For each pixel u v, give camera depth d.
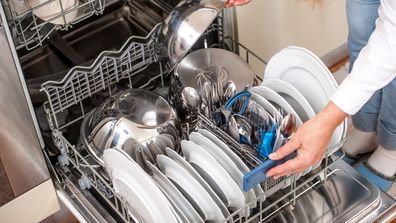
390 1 1.21
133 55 1.67
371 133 1.87
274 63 1.55
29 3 1.49
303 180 1.57
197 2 1.54
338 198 1.54
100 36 1.87
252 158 1.40
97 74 1.66
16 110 1.47
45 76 1.71
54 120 1.61
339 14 1.98
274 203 1.45
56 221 1.77
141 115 1.52
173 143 1.53
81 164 1.57
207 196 1.33
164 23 1.56
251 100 1.45
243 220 1.48
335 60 2.19
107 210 1.53
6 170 1.54
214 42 1.82
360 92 1.25
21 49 1.75
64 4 1.52
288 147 1.30
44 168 1.61
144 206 1.33
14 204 1.62
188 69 1.64
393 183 1.84
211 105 1.57
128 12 1.90
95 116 1.56
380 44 1.23
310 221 1.50
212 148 1.39
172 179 1.38
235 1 1.53
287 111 1.45
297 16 1.88
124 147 1.49
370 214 1.51
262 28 1.84
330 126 1.28
